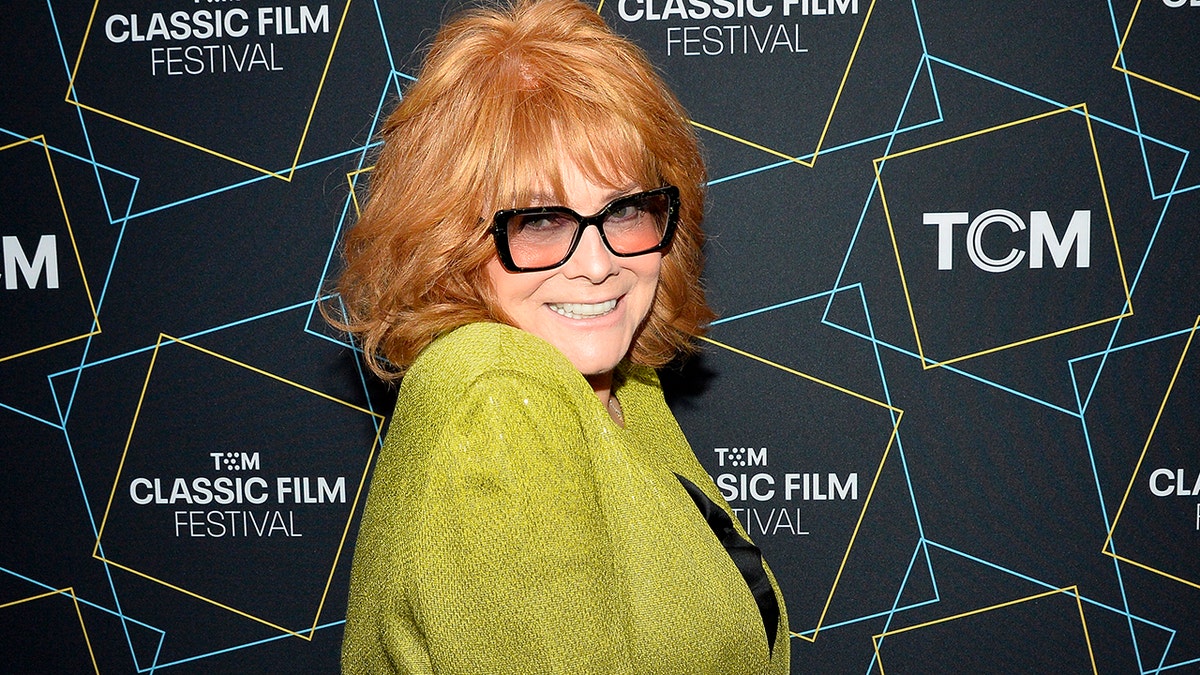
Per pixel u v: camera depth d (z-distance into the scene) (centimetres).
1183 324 146
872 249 147
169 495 158
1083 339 148
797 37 143
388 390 154
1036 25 141
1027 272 147
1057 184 144
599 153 73
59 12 145
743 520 156
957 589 156
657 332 100
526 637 60
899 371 150
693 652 71
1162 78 141
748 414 153
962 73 142
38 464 157
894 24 142
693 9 143
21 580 160
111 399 155
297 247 150
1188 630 154
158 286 152
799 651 159
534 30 77
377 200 80
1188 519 151
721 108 145
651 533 72
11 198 150
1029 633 156
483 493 61
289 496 158
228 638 162
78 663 162
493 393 64
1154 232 144
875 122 144
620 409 101
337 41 145
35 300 152
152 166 149
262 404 155
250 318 153
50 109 148
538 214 74
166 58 146
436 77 75
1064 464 151
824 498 155
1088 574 154
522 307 79
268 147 148
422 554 62
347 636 78
